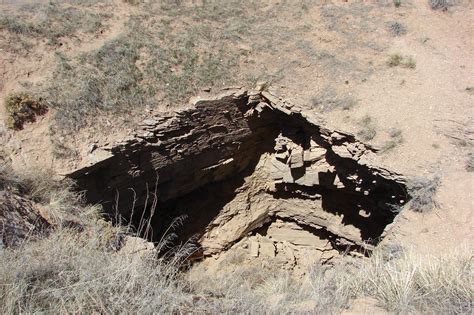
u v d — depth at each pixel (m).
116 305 4.96
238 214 17.95
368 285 6.22
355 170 14.91
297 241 18.45
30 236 7.07
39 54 14.04
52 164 12.04
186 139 14.93
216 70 15.84
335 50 16.92
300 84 15.98
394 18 18.16
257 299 6.04
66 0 16.58
